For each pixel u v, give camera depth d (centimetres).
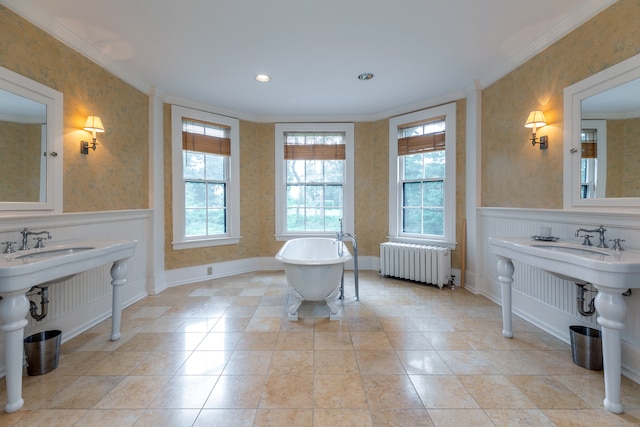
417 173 419
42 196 216
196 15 215
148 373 186
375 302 318
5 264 149
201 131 409
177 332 246
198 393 166
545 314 248
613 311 147
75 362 200
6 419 146
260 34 240
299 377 181
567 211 225
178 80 328
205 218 418
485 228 336
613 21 194
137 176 327
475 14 216
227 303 317
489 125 325
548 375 183
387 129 445
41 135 216
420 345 222
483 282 342
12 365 151
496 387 171
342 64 292
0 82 188
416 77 324
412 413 150
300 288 265
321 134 466
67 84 238
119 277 233
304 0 200
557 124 239
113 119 291
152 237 346
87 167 259
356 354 209
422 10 211
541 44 249
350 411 152
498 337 235
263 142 466
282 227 469
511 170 293
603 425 142
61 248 208
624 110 188
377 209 459
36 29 211
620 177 191
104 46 257
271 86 345
